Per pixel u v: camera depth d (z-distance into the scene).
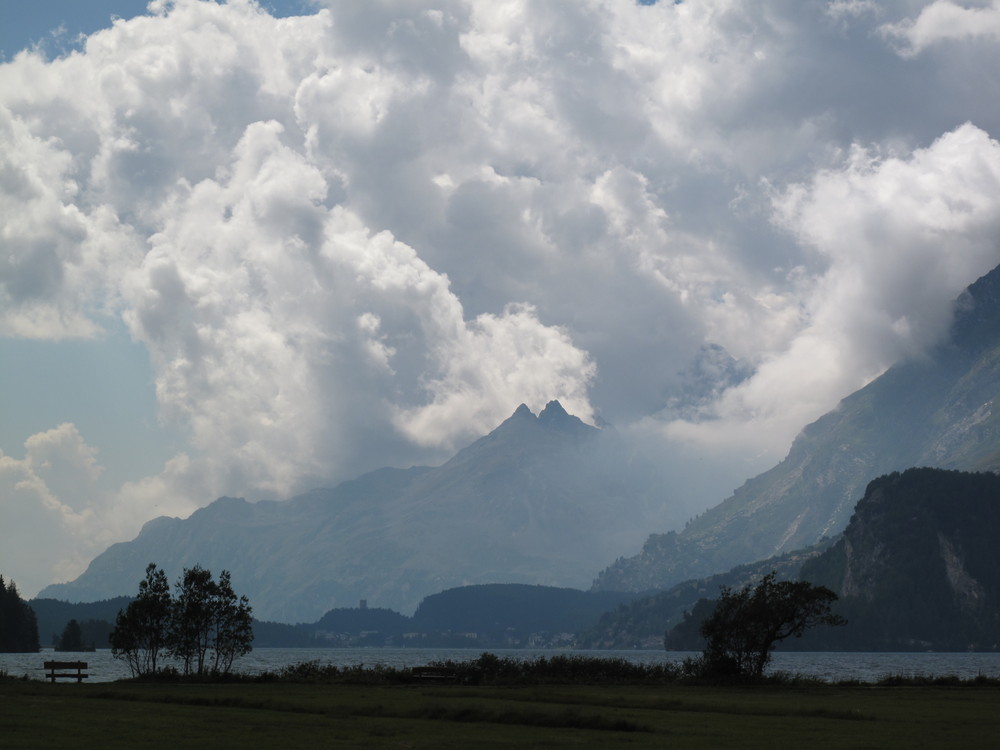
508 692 104.62
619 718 72.25
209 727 65.12
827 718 77.44
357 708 80.94
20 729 61.53
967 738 62.31
